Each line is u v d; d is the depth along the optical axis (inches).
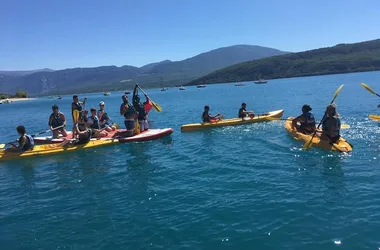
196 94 3016.7
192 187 306.5
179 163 394.3
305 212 237.8
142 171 370.6
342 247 192.2
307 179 306.3
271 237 207.8
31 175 386.3
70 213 268.1
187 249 201.3
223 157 405.7
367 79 2896.2
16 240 229.0
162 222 238.4
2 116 1667.1
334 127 405.7
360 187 277.6
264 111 1020.5
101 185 331.9
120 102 2541.8
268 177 318.7
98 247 212.2
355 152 383.2
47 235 233.5
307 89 2160.4
